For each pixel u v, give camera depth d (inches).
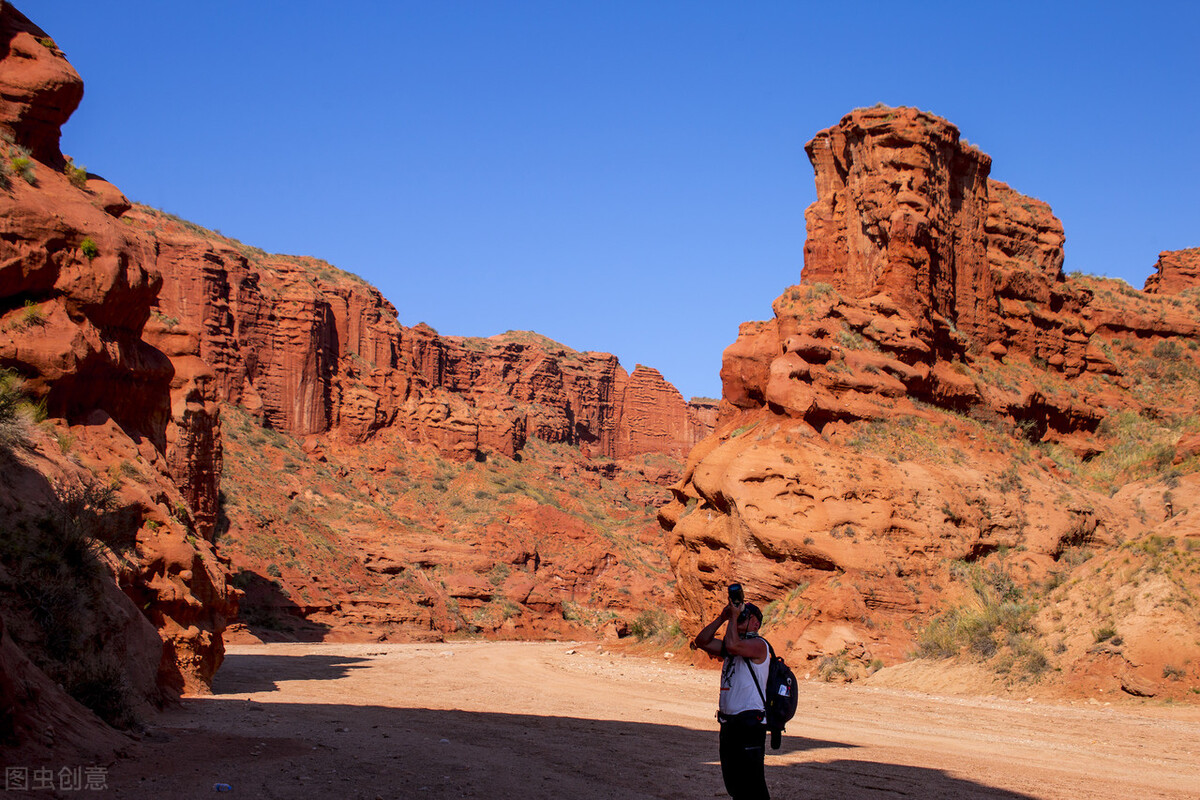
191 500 1534.2
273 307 4207.7
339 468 4097.0
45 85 912.3
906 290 1790.1
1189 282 2878.9
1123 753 593.9
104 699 457.1
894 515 1422.2
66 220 822.5
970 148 2003.0
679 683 1204.5
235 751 432.5
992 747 618.8
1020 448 1761.8
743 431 1692.9
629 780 415.8
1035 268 2233.0
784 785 421.7
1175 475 1712.6
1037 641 1050.1
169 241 3917.3
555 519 4165.8
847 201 1926.7
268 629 2664.9
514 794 365.1
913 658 1224.8
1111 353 2365.9
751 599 1427.2
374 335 4781.0
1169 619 932.0
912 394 1722.4
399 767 413.7
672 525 1872.5
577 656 1873.8
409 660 1737.2
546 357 6496.1
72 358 779.4
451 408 4758.9
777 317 1758.1
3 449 594.6
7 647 386.3
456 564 3580.2
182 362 1603.1
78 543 543.5
